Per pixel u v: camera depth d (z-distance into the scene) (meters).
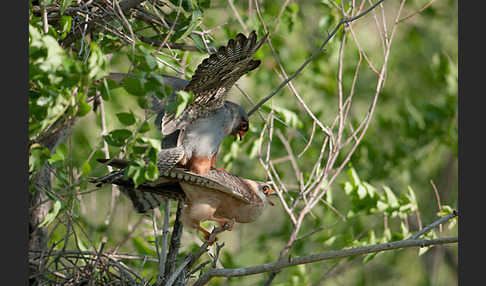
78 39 9.93
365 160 15.77
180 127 8.56
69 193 8.27
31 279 8.84
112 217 12.00
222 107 8.85
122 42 9.78
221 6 13.59
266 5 14.70
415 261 18.91
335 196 14.98
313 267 14.76
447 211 10.91
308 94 16.00
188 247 12.98
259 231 17.14
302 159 14.99
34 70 6.79
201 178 8.68
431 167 18.47
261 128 13.15
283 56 15.38
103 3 9.58
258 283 14.85
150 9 10.70
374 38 17.27
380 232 16.25
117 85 7.53
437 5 18.23
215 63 7.27
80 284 8.94
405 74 18.41
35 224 9.69
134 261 12.28
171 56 10.09
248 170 15.30
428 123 16.53
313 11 16.22
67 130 9.23
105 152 10.27
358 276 17.28
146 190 9.12
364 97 16.78
